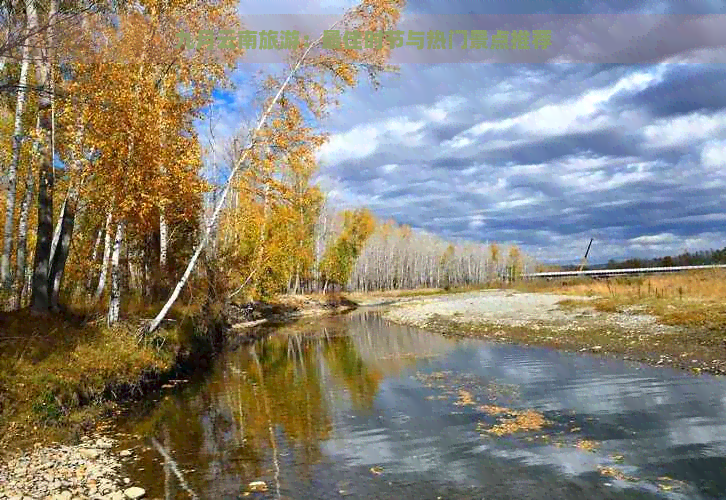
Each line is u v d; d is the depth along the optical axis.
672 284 39.00
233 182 19.47
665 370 16.27
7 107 19.59
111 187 16.42
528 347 22.66
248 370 20.86
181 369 19.50
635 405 12.49
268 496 8.25
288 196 20.05
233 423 12.80
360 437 11.20
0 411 11.08
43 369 12.77
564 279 78.25
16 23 11.70
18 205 21.52
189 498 8.23
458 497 7.95
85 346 14.90
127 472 9.45
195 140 18.38
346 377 18.36
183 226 27.56
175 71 18.30
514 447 10.06
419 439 10.86
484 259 129.88
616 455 9.34
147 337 17.94
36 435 11.03
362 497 8.10
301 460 9.92
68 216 17.30
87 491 8.41
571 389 14.52
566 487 8.09
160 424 12.83
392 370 19.19
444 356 21.75
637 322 25.31
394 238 113.31
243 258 36.94
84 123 15.73
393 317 43.88
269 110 18.77
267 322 44.75
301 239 52.75
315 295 66.50
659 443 9.84
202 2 17.80
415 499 7.95
